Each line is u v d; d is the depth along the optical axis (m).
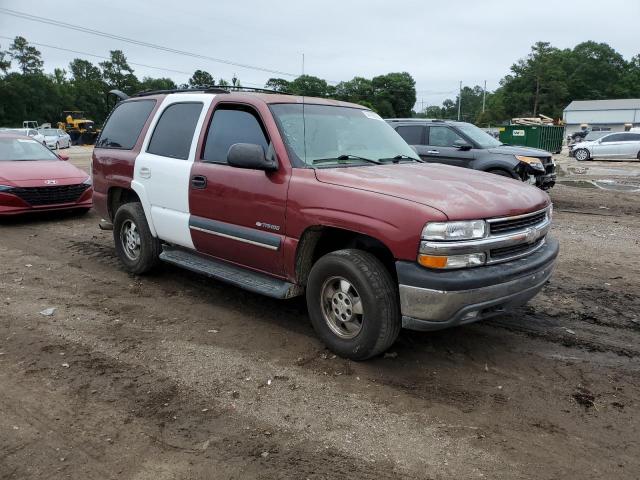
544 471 2.94
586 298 5.64
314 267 4.21
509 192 4.14
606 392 3.76
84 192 9.95
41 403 3.57
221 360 4.20
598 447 3.14
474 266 3.70
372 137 5.19
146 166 5.70
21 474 2.88
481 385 3.85
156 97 6.04
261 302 5.48
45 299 5.51
